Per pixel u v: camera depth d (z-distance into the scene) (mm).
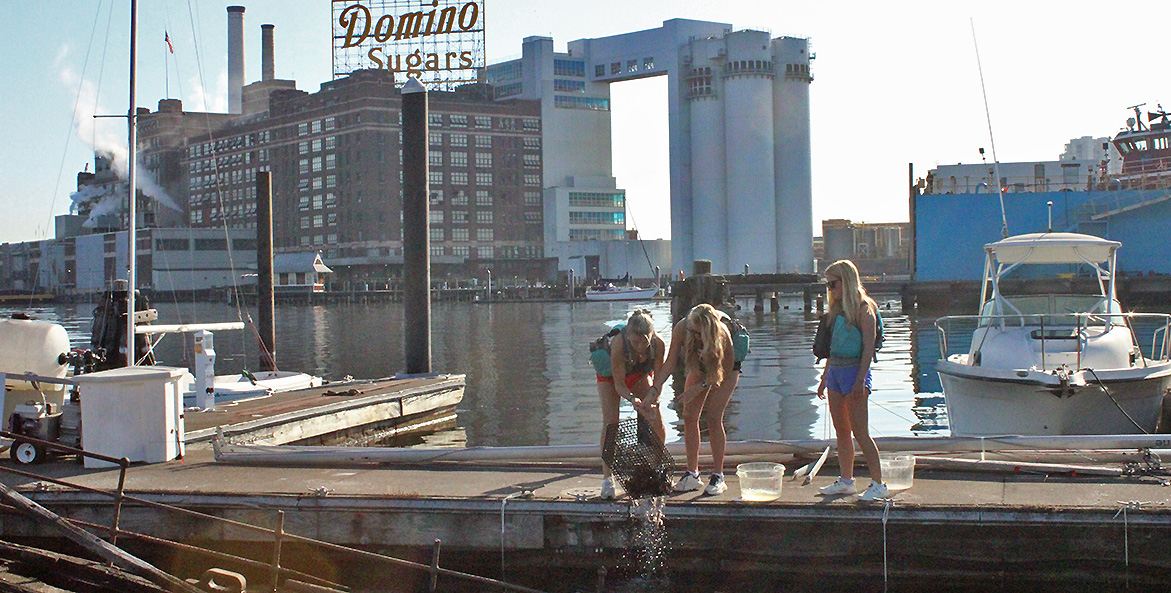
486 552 8594
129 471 10164
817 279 64625
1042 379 13344
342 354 38938
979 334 15492
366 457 10195
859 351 8219
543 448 9977
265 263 26312
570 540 8492
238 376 20438
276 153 153000
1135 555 7770
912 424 18000
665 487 8422
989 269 16359
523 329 54875
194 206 165250
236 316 84688
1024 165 81188
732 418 19016
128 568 8133
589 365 31000
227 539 8992
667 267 152625
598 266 140750
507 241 154625
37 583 7590
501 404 21906
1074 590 7879
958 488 8578
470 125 151875
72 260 148625
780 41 137250
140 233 135250
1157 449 9391
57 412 11375
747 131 134625
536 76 161500
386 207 141625
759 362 30047
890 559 8070
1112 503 7969
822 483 8961
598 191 159500
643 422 8492
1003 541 7922
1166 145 70625
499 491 8891
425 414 19203
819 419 18703
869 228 131875
